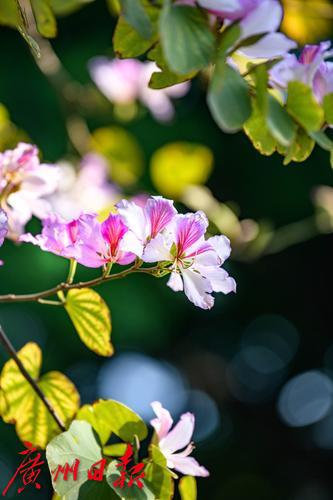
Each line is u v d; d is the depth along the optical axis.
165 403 5.52
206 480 5.72
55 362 4.23
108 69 3.09
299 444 5.89
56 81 3.04
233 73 1.74
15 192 2.03
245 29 1.75
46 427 1.97
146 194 3.12
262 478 5.79
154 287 3.99
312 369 5.88
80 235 1.86
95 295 1.93
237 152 4.62
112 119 3.94
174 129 4.30
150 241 1.82
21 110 3.99
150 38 1.76
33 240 1.88
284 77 1.79
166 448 1.90
